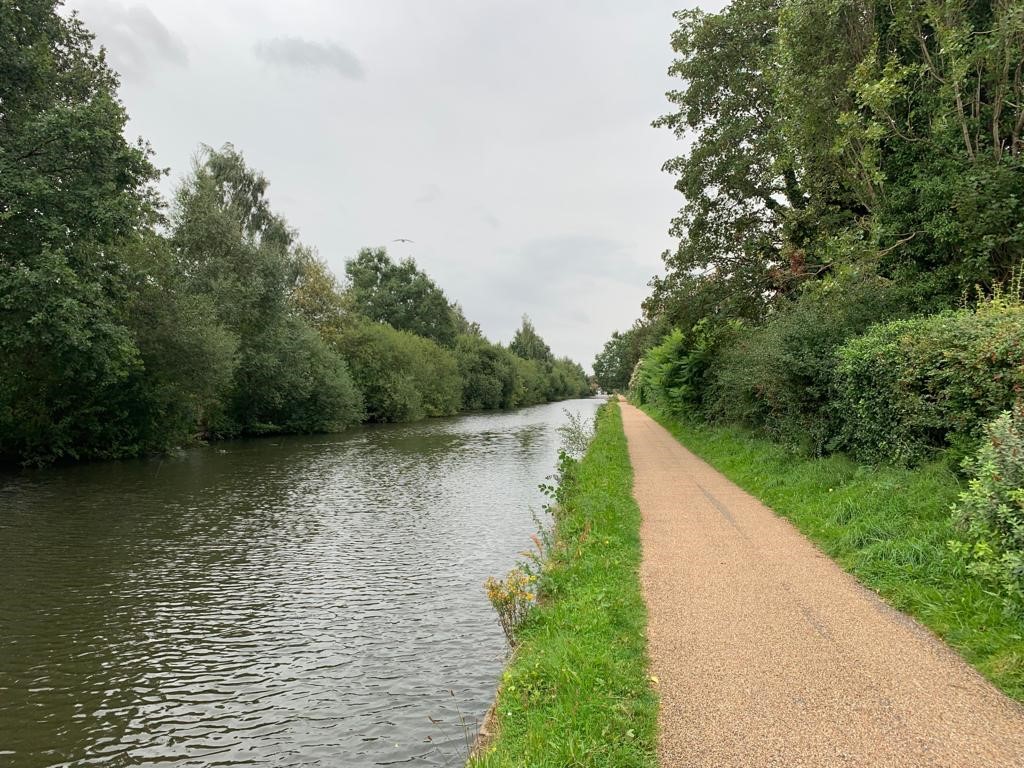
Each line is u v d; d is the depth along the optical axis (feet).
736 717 13.42
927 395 28.76
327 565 37.19
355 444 112.68
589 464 53.57
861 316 40.34
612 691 14.80
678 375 96.32
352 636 26.84
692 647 17.10
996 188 35.65
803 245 58.80
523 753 12.71
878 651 16.31
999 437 19.26
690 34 73.61
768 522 31.73
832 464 36.65
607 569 24.62
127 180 72.08
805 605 19.79
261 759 18.26
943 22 37.60
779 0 66.85
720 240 76.59
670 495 40.93
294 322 139.44
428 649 25.29
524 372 343.46
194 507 54.60
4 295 60.70
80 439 86.38
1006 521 18.01
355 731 19.49
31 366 75.41
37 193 60.75
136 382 88.17
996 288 32.48
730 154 71.00
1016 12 33.83
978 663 15.28
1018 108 37.37
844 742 12.29
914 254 42.34
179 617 29.40
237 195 160.45
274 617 29.27
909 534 23.15
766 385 47.78
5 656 25.48
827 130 46.09
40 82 69.62
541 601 23.58
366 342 184.03
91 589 33.30
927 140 40.63
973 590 18.29
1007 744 12.01
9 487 64.85
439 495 59.72
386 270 290.76
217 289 115.03
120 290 76.54
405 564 37.14
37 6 69.21
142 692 22.52
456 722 19.67
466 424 172.14
